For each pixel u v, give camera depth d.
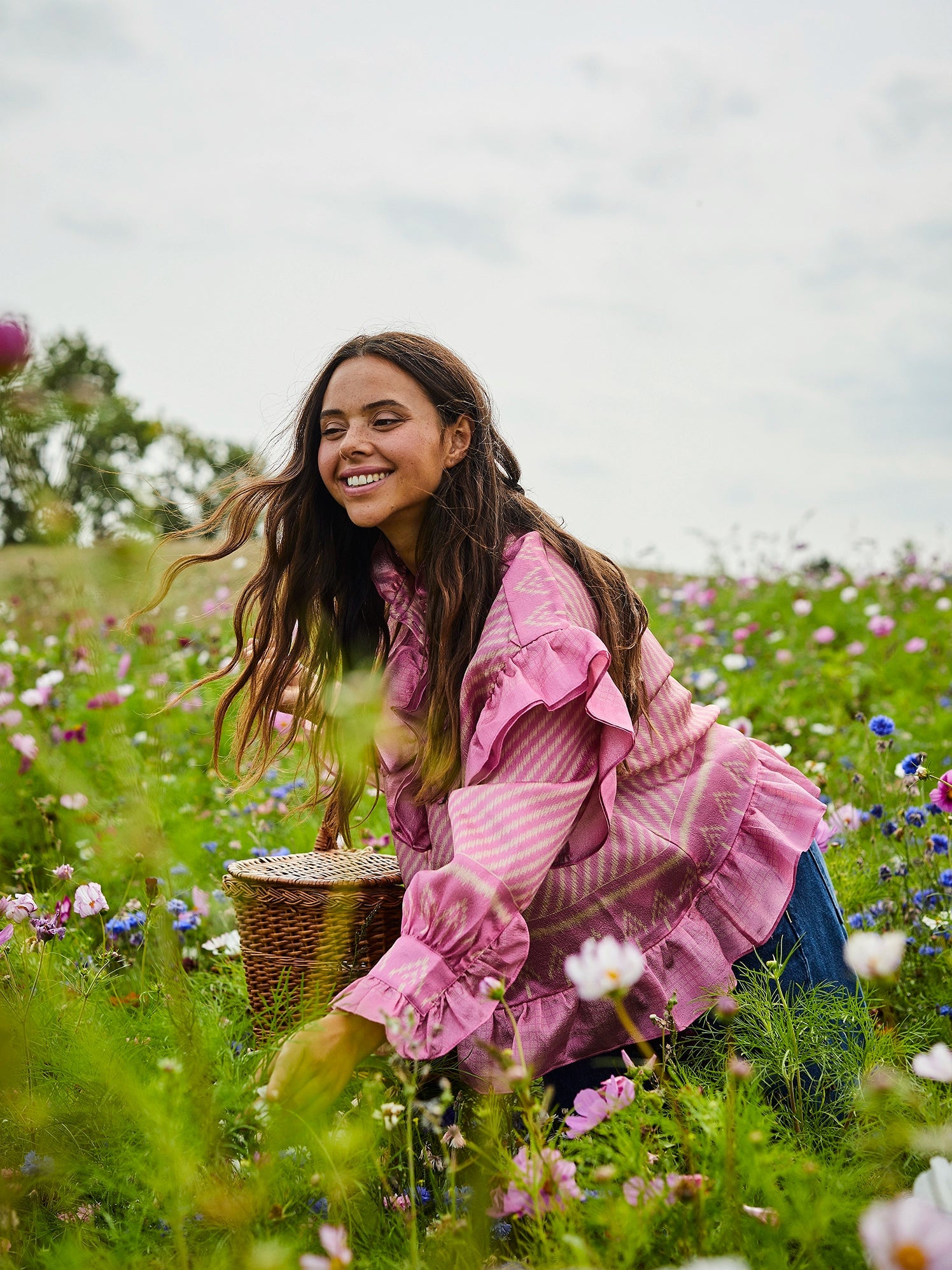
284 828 3.80
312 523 2.49
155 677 1.88
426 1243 1.66
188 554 2.50
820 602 8.69
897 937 1.35
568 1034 2.06
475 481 2.26
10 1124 1.79
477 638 2.17
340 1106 2.04
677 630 7.52
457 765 2.17
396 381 2.21
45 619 5.74
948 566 9.70
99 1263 1.61
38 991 2.09
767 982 2.09
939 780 2.89
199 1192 1.60
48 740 3.56
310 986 2.34
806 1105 2.00
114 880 3.10
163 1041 2.05
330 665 2.53
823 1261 1.54
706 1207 1.56
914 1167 1.85
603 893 2.08
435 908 1.80
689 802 2.19
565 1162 1.56
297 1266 1.50
